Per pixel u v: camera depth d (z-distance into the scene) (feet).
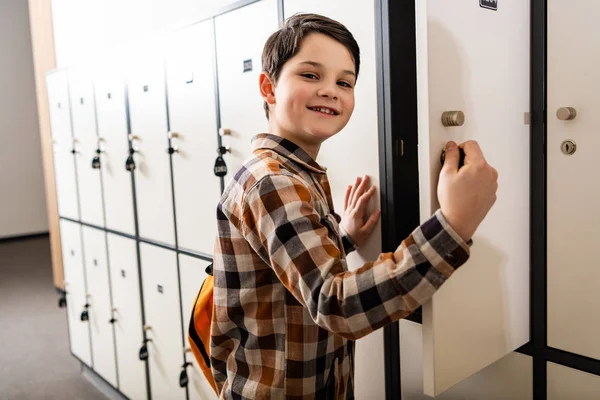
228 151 5.58
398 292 2.28
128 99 7.42
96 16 9.98
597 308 3.67
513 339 3.83
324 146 4.27
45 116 14.44
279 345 2.95
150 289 7.54
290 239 2.45
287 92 2.87
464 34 3.09
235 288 2.98
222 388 3.34
